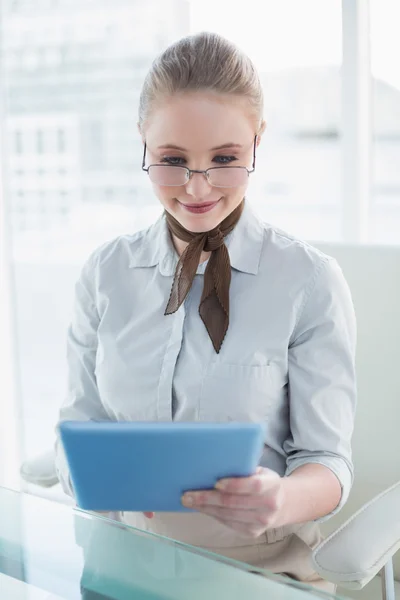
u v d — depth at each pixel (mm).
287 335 1233
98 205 2795
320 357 1232
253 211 1325
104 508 898
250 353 1227
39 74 2723
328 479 1154
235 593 812
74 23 2648
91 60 2658
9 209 2455
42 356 3135
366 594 1286
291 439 1283
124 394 1288
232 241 1277
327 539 1064
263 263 1268
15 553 919
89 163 2760
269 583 832
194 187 1115
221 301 1228
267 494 918
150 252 1343
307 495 1110
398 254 1359
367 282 1384
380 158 2275
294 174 2555
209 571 863
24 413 2918
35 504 1058
